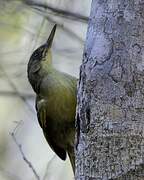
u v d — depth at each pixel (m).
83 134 7.82
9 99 19.28
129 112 7.46
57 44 13.80
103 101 7.61
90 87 7.74
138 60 7.51
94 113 7.67
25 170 16.72
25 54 14.10
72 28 13.82
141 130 7.41
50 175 13.35
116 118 7.51
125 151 7.42
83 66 7.96
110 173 7.48
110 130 7.52
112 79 7.57
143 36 7.54
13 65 14.06
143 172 7.33
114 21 7.70
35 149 17.16
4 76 13.88
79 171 7.89
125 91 7.51
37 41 13.20
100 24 7.85
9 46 16.09
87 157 7.72
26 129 17.42
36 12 13.00
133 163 7.37
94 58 7.78
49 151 16.98
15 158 17.89
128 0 7.64
